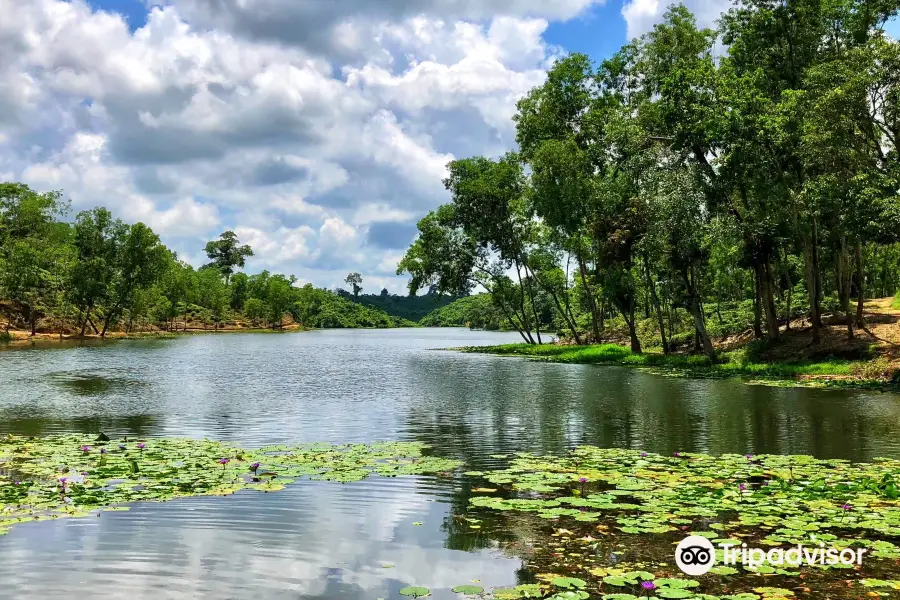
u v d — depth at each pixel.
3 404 20.75
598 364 40.16
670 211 33.88
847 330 32.41
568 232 46.28
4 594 6.18
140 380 29.31
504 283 60.34
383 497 9.62
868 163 26.08
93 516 8.64
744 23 32.59
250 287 158.62
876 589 6.23
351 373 34.25
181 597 6.16
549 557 7.15
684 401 21.25
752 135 30.38
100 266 79.88
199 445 13.59
